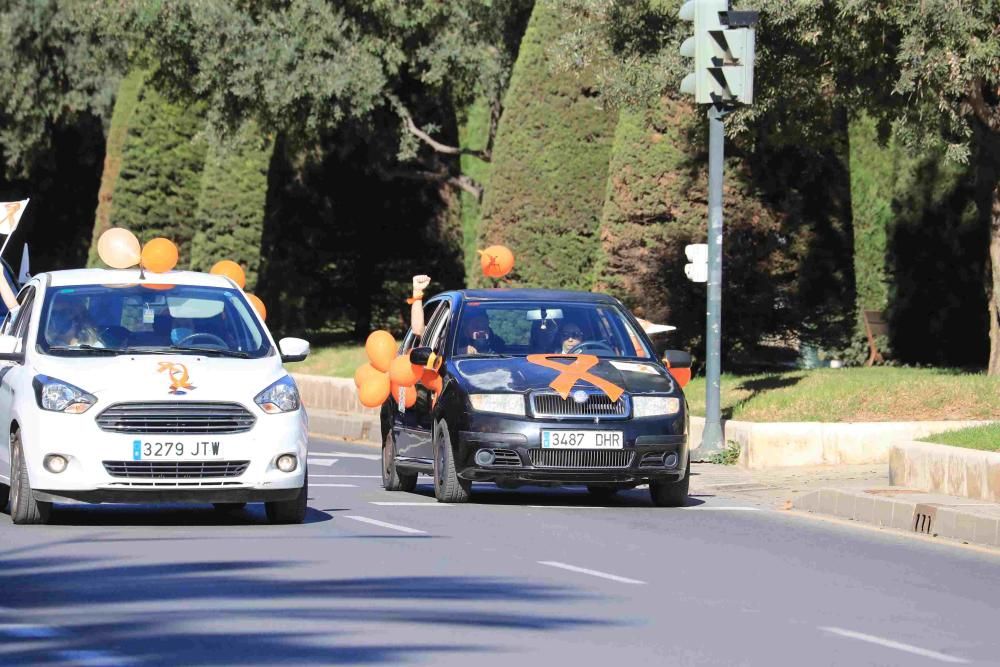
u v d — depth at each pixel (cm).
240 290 2781
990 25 3991
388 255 8306
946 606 1981
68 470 2442
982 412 4134
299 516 2642
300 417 2550
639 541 2544
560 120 6250
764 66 4541
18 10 8950
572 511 2986
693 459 4066
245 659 1512
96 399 2458
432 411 3106
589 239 6269
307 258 8319
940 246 5753
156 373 2492
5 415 2592
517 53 7356
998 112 4575
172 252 2834
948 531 2780
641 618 1800
